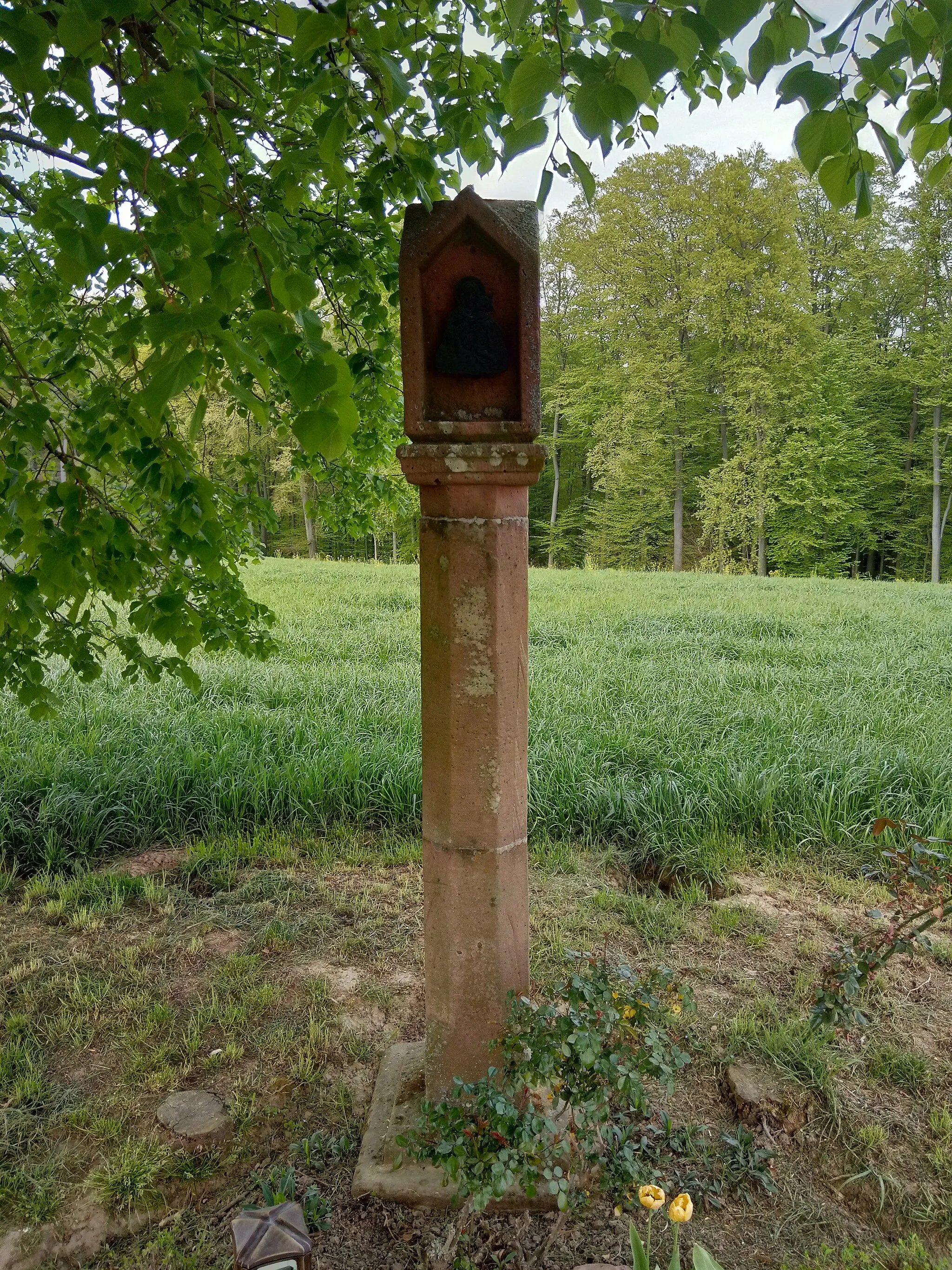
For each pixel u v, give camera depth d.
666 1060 1.88
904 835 3.91
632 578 19.14
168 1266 2.03
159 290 1.59
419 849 4.24
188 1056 2.71
